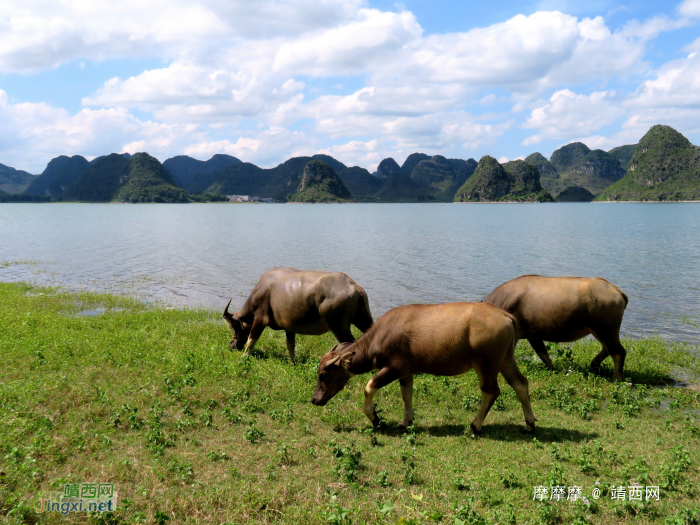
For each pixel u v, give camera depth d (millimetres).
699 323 15859
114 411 7285
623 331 14922
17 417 6660
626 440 7168
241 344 11859
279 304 10766
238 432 7078
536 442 6891
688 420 7789
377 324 7785
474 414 8250
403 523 4551
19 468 5391
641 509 5223
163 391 8281
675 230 64375
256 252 38219
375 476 5887
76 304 17609
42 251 38219
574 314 9938
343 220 105250
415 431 7504
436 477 5906
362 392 9023
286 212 176875
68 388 7934
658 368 10922
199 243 46625
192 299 19891
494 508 5195
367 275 26422
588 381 9953
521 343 13625
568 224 82250
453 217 121938
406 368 7477
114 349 10406
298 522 4910
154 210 199625
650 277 25188
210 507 5086
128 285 22922
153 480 5520
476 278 25422
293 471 5980
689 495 5508
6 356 9359
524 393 7238
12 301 16391
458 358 7195
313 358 11422
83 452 6070
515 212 163125
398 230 68500
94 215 133500
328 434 7258
